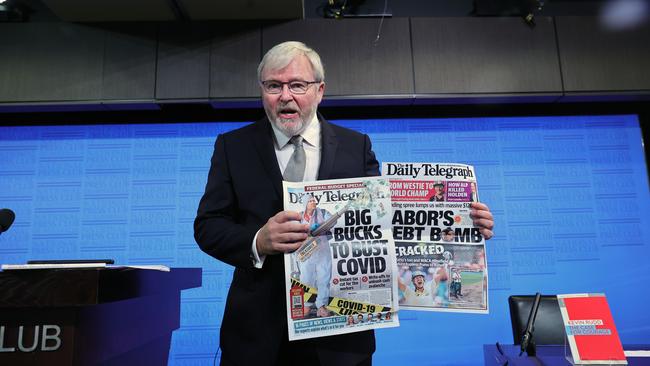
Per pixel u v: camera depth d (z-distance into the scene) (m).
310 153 1.13
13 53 3.09
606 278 3.16
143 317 1.04
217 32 3.13
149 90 3.06
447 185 1.11
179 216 3.21
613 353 1.10
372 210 0.98
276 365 1.00
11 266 0.72
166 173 3.25
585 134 3.34
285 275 0.95
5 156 3.24
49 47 3.10
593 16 3.19
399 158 3.29
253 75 3.07
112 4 2.94
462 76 3.11
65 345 0.73
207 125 3.31
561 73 3.12
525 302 1.98
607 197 3.26
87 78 3.07
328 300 0.93
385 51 3.12
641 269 3.17
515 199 3.25
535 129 3.34
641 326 3.09
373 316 0.93
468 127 3.34
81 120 3.28
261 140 1.13
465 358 3.02
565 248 3.19
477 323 3.07
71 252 3.14
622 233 3.22
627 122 3.35
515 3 3.18
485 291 1.05
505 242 3.20
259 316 0.99
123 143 3.28
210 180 1.12
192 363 3.01
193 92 3.05
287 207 0.96
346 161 1.12
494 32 3.16
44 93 3.04
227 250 0.99
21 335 0.73
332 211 0.97
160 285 1.03
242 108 3.24
